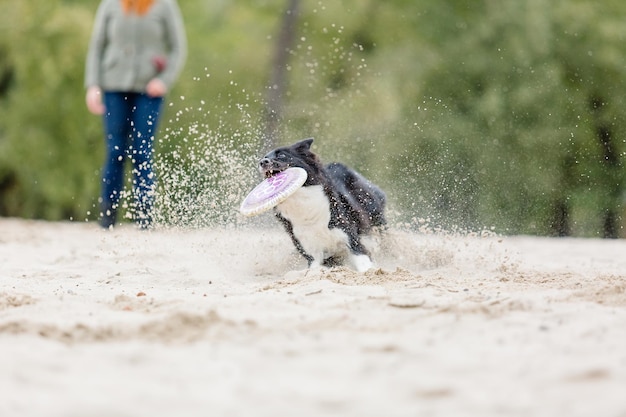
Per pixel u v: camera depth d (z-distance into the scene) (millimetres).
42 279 24047
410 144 76000
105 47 40125
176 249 29703
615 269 27250
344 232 24969
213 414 11023
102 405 11180
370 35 85562
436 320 16422
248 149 29047
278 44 82750
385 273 22766
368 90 80375
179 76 82750
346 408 11273
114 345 14758
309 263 25469
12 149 76062
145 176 38594
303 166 24547
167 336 15375
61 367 13148
